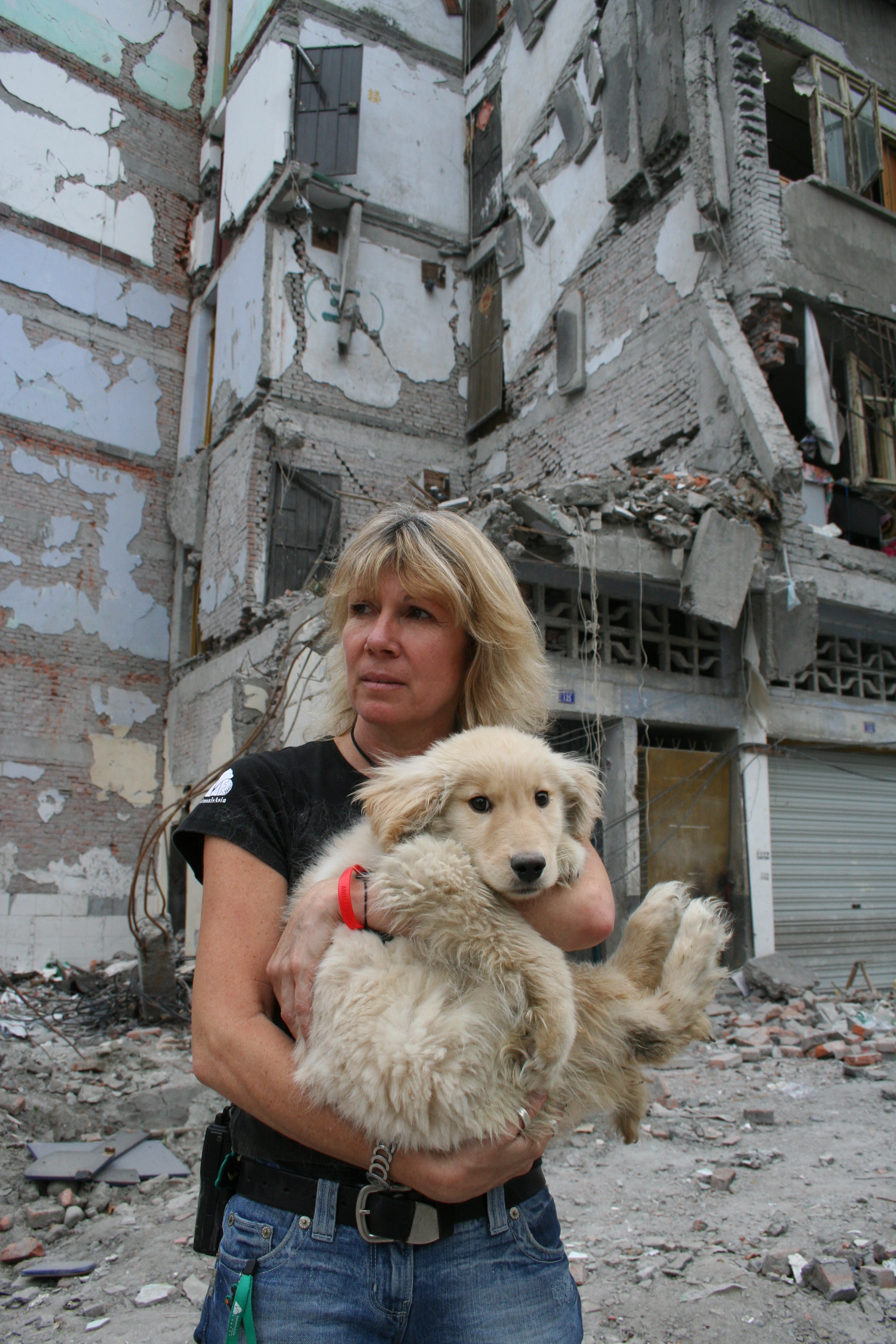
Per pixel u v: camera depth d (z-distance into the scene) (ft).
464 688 6.23
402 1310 4.36
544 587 29.50
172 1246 13.14
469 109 51.85
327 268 46.50
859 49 38.27
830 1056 21.21
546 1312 4.65
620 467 37.40
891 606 34.01
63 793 47.19
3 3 50.65
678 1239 11.98
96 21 54.19
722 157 34.37
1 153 49.83
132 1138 17.44
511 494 26.55
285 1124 4.33
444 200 50.42
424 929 4.60
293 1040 4.63
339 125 45.85
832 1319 9.75
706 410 33.47
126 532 51.24
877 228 36.52
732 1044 22.79
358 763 5.84
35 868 45.75
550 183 44.45
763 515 31.12
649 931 6.38
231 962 4.75
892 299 35.78
